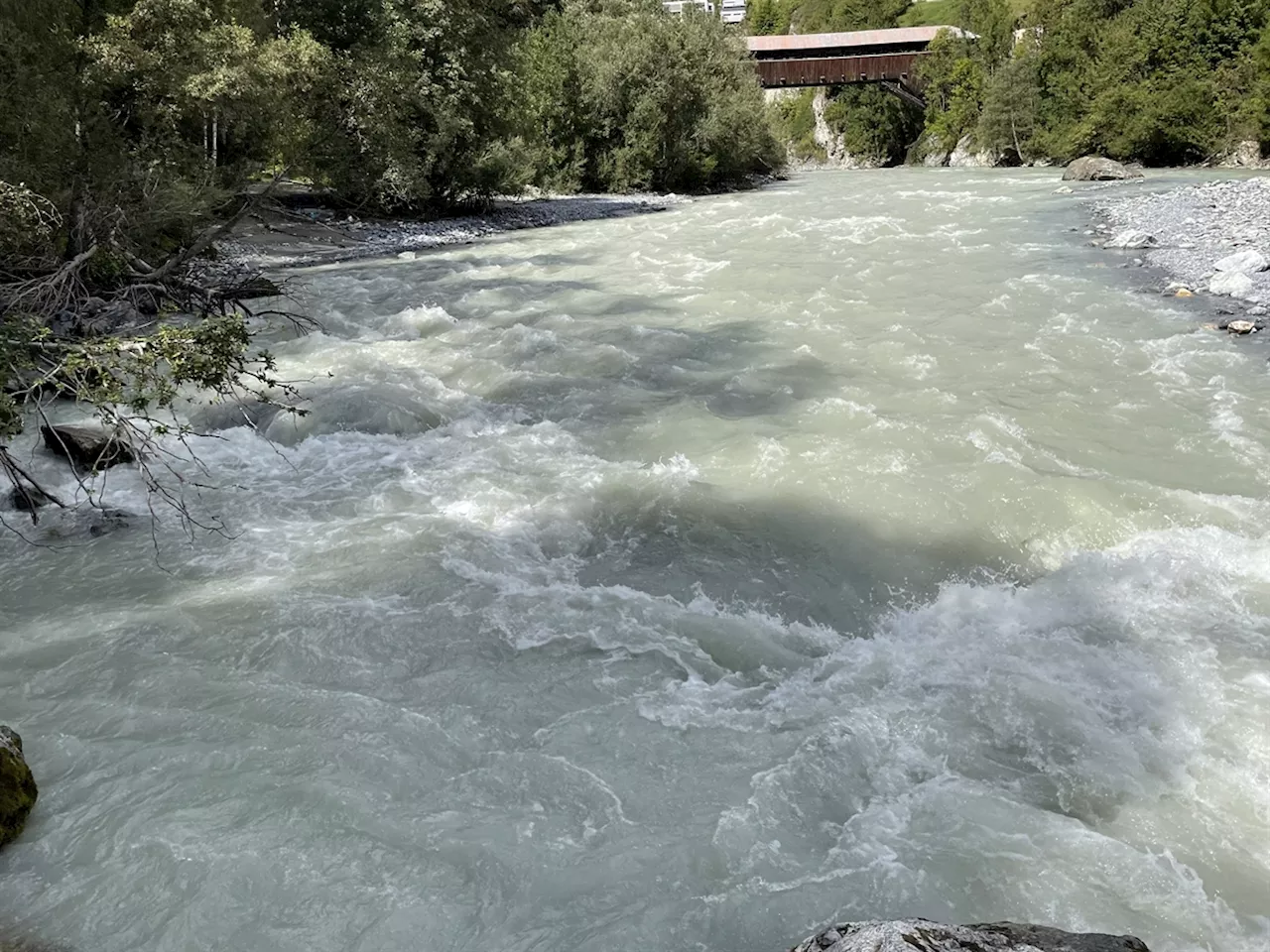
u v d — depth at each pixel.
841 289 14.45
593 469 7.61
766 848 3.57
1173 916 3.20
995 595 5.54
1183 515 6.29
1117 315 11.88
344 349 11.69
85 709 4.52
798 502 6.83
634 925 3.22
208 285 14.62
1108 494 6.54
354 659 4.96
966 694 4.56
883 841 3.60
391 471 7.80
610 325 12.58
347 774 4.02
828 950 2.50
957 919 3.20
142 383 6.04
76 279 11.82
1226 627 5.04
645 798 3.88
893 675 4.78
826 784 3.94
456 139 27.80
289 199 27.56
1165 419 8.13
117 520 6.92
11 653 5.05
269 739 4.28
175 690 4.67
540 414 9.16
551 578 5.91
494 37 28.44
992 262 16.38
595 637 5.18
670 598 5.63
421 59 26.56
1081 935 2.56
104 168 14.10
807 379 9.70
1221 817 3.70
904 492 6.84
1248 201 21.22
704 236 22.23
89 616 5.46
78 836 3.66
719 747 4.21
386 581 5.84
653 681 4.75
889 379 9.62
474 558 6.15
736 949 3.11
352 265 19.33
